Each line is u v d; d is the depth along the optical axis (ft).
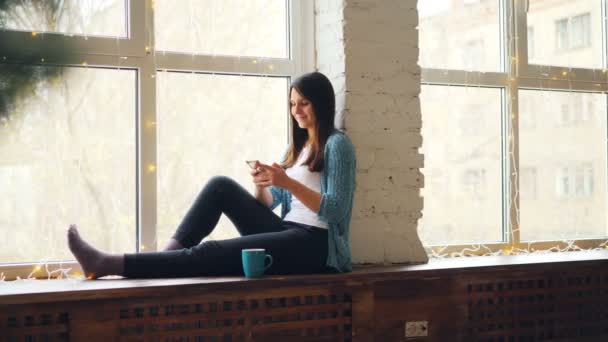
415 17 10.28
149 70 9.52
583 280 10.68
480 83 11.43
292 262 8.64
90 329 7.52
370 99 9.95
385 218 10.05
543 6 12.09
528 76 11.84
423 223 11.04
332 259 8.76
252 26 10.16
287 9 10.41
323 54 10.27
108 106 9.38
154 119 9.54
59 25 9.19
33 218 9.02
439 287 9.41
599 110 12.58
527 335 10.27
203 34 9.86
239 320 8.46
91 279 8.16
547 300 10.36
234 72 9.98
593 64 12.57
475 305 9.78
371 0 9.96
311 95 9.03
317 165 8.97
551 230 12.07
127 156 9.48
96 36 9.30
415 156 10.27
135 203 9.50
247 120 10.10
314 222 8.83
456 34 11.34
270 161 10.22
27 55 8.97
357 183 9.85
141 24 9.49
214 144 9.90
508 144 11.64
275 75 10.25
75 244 8.00
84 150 9.26
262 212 8.98
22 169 8.98
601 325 10.81
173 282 7.86
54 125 9.13
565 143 12.21
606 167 12.60
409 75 10.24
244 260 8.29
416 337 9.25
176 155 9.68
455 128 11.32
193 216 8.68
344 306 8.82
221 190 8.78
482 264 9.77
